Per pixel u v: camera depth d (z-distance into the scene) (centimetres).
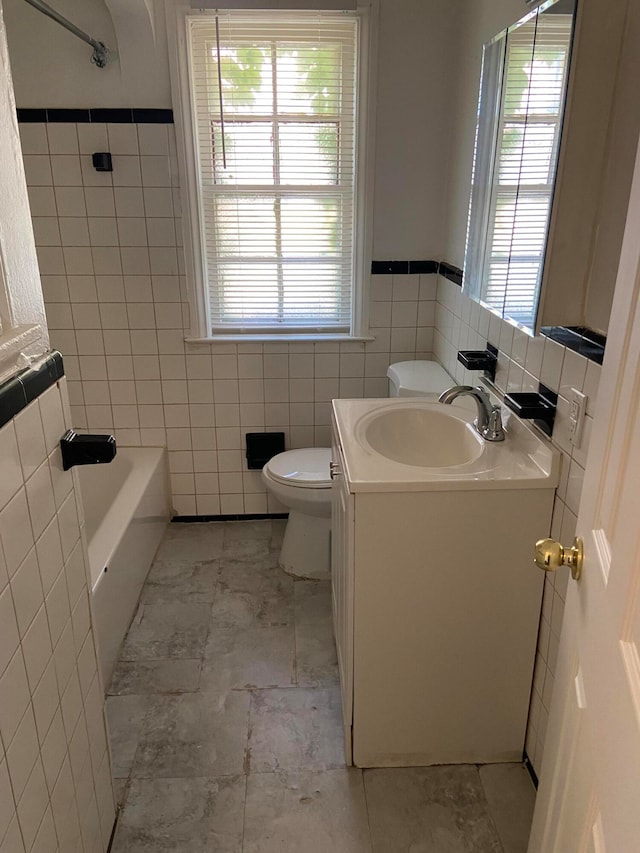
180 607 244
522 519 154
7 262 98
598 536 87
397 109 254
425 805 165
